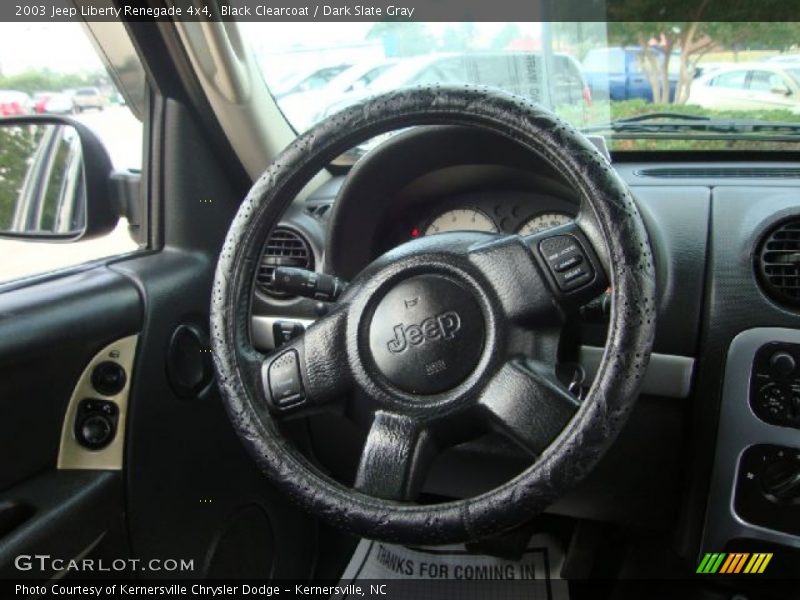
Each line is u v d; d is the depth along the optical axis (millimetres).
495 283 742
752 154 1375
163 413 1174
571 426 676
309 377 781
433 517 692
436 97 762
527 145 741
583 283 728
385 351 760
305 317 1282
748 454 1081
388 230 1158
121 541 1084
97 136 1238
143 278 1175
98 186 1242
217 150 1420
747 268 1062
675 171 1331
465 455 1285
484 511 681
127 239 1375
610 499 1328
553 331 749
